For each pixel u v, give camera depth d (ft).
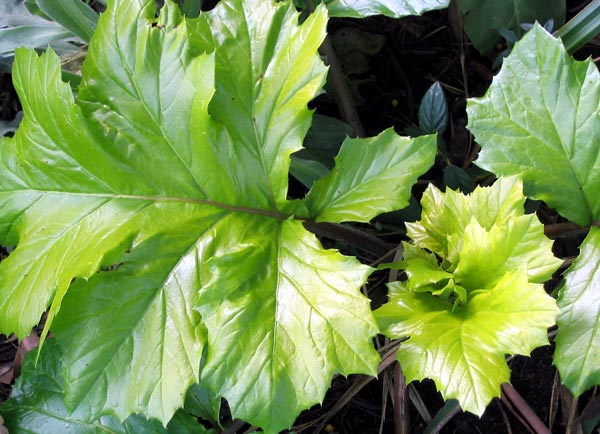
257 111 2.75
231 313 2.60
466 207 2.77
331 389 3.43
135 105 2.68
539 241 2.59
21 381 3.14
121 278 2.68
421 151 2.77
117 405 2.64
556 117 2.78
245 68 2.75
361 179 2.82
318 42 2.66
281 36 2.74
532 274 2.60
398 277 3.30
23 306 2.68
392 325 2.65
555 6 3.43
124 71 2.67
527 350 2.44
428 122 3.41
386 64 3.88
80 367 2.64
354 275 2.58
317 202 2.87
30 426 3.10
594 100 2.74
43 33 3.53
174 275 2.70
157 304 2.68
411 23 3.87
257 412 2.56
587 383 2.68
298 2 3.26
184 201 2.76
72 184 2.74
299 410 2.55
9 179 2.77
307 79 2.68
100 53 2.68
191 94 2.64
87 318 2.66
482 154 2.84
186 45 2.63
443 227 2.84
